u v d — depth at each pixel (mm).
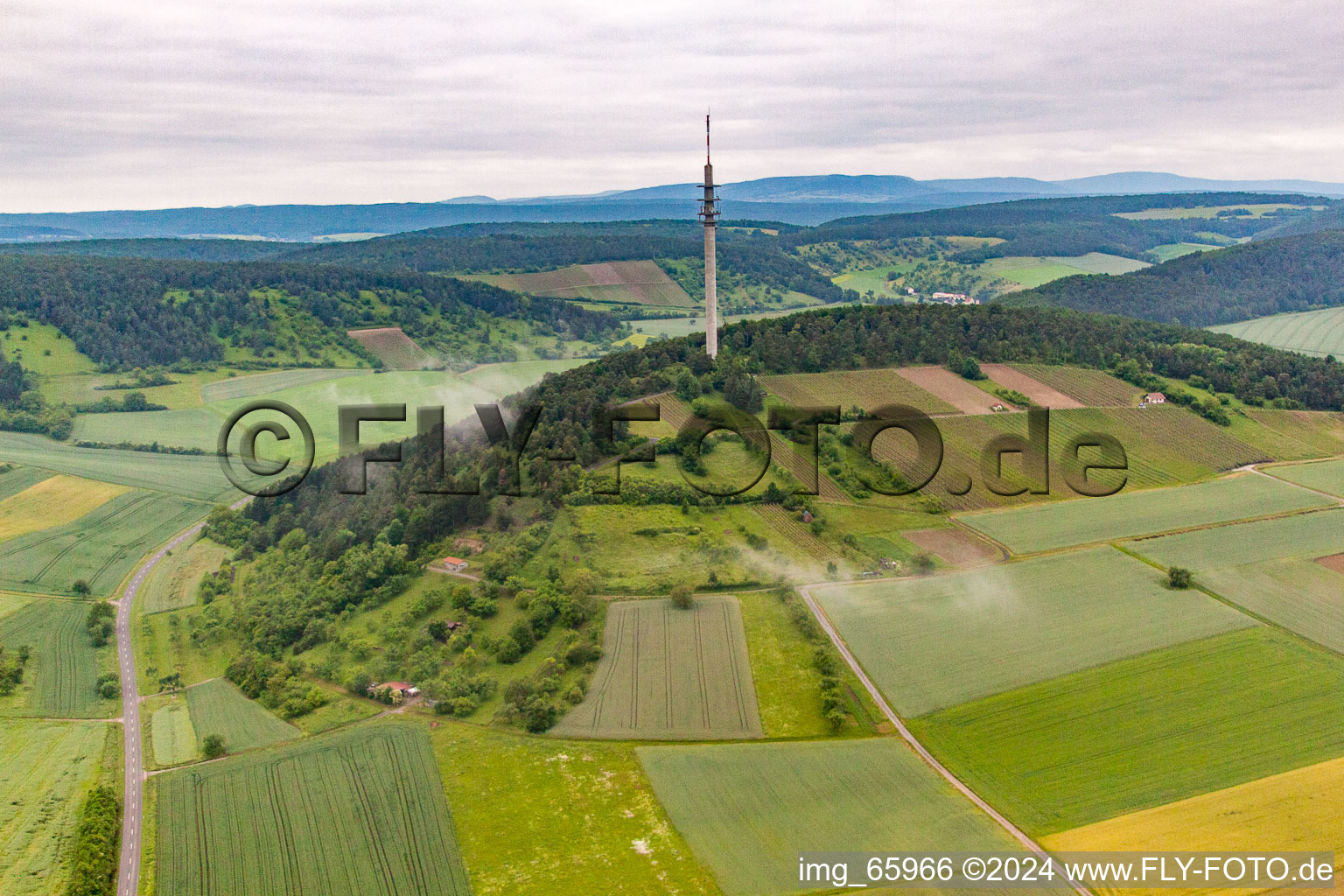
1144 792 95500
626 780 102250
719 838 92062
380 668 127875
